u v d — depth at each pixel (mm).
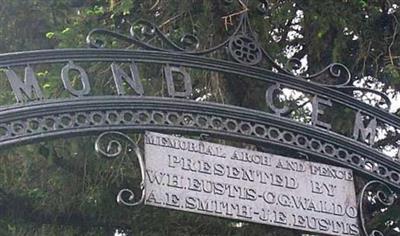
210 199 5559
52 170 7430
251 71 6168
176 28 8125
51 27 8789
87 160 7406
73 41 7922
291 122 6055
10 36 8875
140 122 5656
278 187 5781
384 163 6188
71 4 8711
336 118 8273
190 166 5613
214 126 5840
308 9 8648
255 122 5965
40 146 7270
